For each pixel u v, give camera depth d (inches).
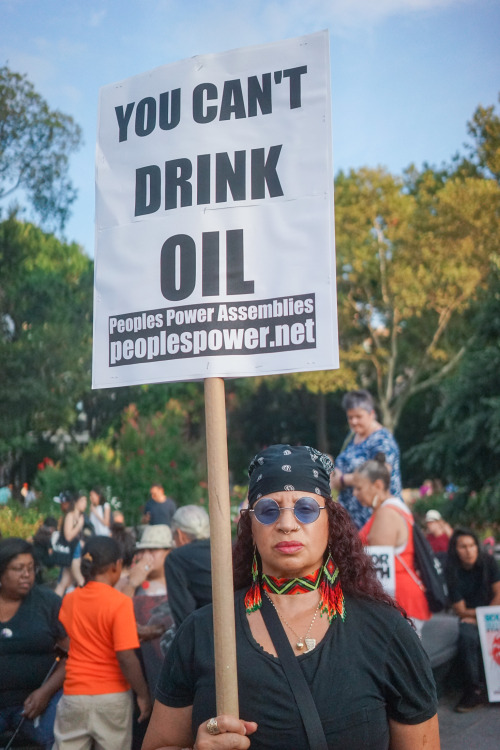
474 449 689.6
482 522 690.8
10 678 164.2
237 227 92.0
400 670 77.5
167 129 96.3
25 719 165.2
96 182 99.5
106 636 156.0
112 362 96.0
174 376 92.1
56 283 675.4
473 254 1049.5
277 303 89.9
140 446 574.9
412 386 1238.3
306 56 92.0
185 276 93.1
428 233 1081.4
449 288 1070.4
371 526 215.0
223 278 91.7
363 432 251.4
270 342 89.7
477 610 247.0
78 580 334.6
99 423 750.5
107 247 97.7
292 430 1504.7
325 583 80.5
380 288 1160.2
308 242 89.7
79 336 691.4
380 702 76.0
